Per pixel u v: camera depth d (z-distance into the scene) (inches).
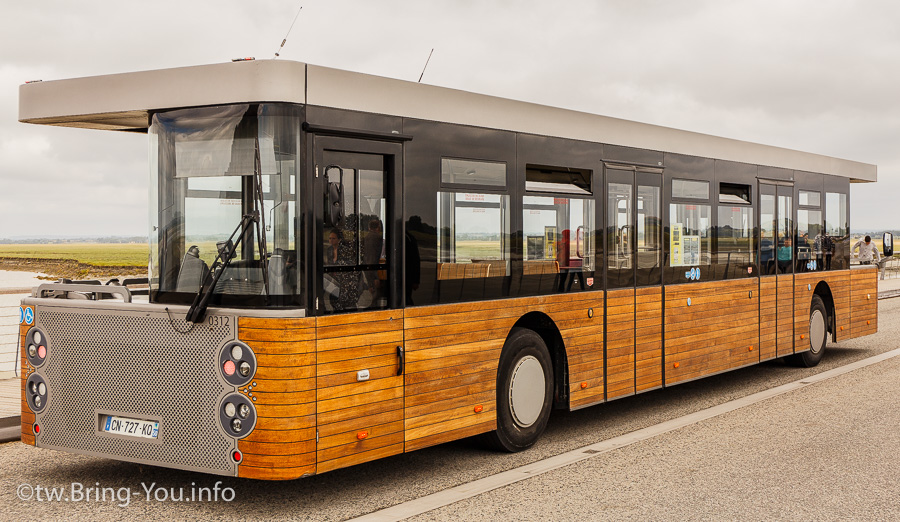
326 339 229.1
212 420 228.1
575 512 232.8
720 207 426.9
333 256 233.8
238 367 223.6
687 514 231.3
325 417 228.7
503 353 298.8
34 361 259.8
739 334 441.1
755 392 442.3
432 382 265.9
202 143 233.6
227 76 228.8
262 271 224.1
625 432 345.1
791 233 494.3
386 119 251.3
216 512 233.3
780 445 316.8
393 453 251.4
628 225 361.4
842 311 555.5
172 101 237.0
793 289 494.9
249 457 222.5
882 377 486.0
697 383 477.4
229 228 230.4
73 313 251.1
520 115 303.9
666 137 386.0
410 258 258.8
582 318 334.6
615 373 353.1
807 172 511.8
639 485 261.6
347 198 238.8
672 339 387.9
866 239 634.2
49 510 234.8
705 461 292.7
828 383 466.9
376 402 245.3
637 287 365.7
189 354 231.0
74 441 252.5
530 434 312.8
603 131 346.6
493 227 291.7
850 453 303.7
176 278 237.5
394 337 251.4
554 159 320.8
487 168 289.0
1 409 341.1
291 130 225.3
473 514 230.8
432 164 266.7
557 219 322.0
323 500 245.6
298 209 225.0
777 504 241.0
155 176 241.6
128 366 241.4
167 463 235.5
